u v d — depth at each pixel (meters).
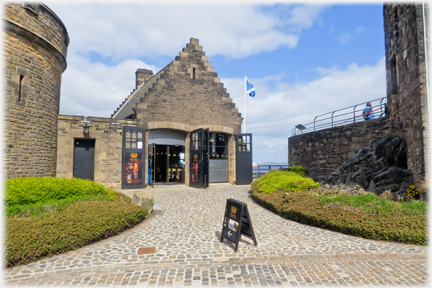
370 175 10.25
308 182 9.96
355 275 4.07
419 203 6.64
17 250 4.39
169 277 4.08
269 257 4.85
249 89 19.20
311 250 5.14
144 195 8.73
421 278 3.92
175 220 7.61
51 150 11.78
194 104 16.78
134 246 5.42
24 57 9.80
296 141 19.72
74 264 4.53
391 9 10.62
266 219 7.75
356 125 12.76
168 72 16.06
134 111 15.24
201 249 5.27
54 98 11.92
